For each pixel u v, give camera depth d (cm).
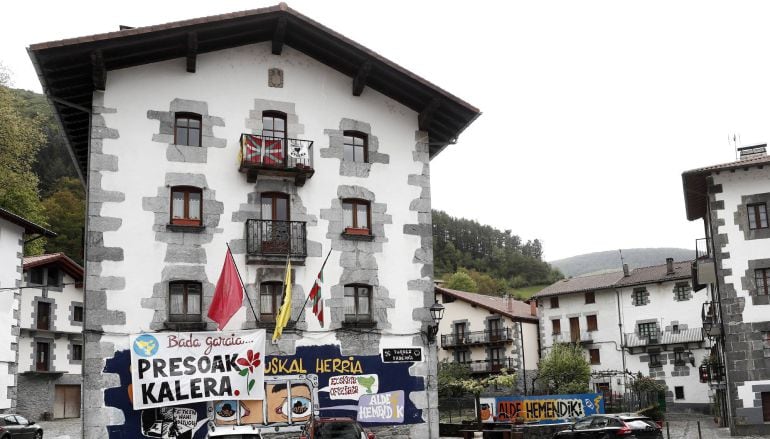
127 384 1934
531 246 14962
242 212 2136
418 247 2334
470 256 13025
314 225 2212
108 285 1964
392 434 2173
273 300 2139
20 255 3172
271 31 2247
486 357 5519
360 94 2362
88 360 1911
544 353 5659
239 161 2162
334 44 2233
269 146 2169
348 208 2286
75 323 4225
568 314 5656
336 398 2127
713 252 3134
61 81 2038
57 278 4150
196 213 2112
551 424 2553
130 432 1916
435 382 2261
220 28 2120
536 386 5438
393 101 2409
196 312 2050
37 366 3978
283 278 2139
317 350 2134
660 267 5609
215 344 2008
